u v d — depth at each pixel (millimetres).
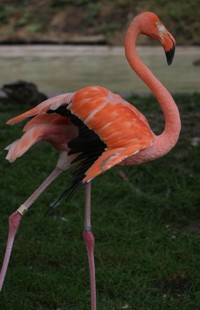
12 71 22656
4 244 7785
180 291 6812
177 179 9852
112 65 23984
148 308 6410
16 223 5770
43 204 9008
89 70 22531
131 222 8492
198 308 6398
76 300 6539
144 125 5625
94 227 8258
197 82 18969
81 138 5574
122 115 5539
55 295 6613
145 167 10148
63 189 9508
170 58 6145
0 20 35406
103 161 5277
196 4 32938
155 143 5793
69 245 7762
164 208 8891
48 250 7625
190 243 7832
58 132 5848
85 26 33750
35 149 11227
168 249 7754
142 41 30969
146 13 6152
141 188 9719
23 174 10055
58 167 5914
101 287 6887
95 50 29922
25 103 14273
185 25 31797
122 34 32156
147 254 7523
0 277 5715
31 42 32781
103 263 7352
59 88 18078
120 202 9070
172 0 33688
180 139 11484
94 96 5625
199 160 10438
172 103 5957
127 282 6895
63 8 35281
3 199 9078
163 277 7055
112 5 34312
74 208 8914
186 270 7137
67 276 7016
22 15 35531
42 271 7176
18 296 6562
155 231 8328
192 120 12516
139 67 6078
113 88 17969
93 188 9461
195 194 9297
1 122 12531
